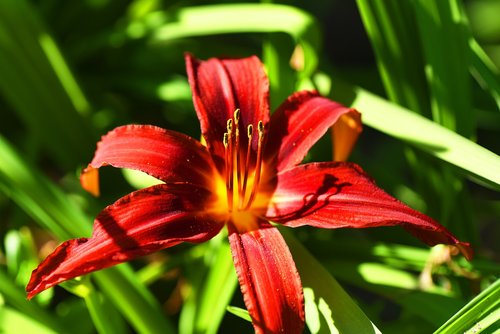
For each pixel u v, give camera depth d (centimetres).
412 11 46
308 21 46
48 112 51
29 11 49
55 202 44
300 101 42
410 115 44
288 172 41
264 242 39
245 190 40
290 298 37
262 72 42
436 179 47
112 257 37
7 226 53
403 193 52
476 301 38
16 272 46
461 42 45
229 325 50
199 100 41
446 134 43
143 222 38
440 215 48
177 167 40
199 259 49
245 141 41
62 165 52
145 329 44
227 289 44
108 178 52
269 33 47
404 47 46
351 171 40
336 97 46
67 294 53
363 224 38
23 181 44
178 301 52
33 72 50
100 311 42
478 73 46
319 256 46
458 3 45
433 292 43
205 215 40
